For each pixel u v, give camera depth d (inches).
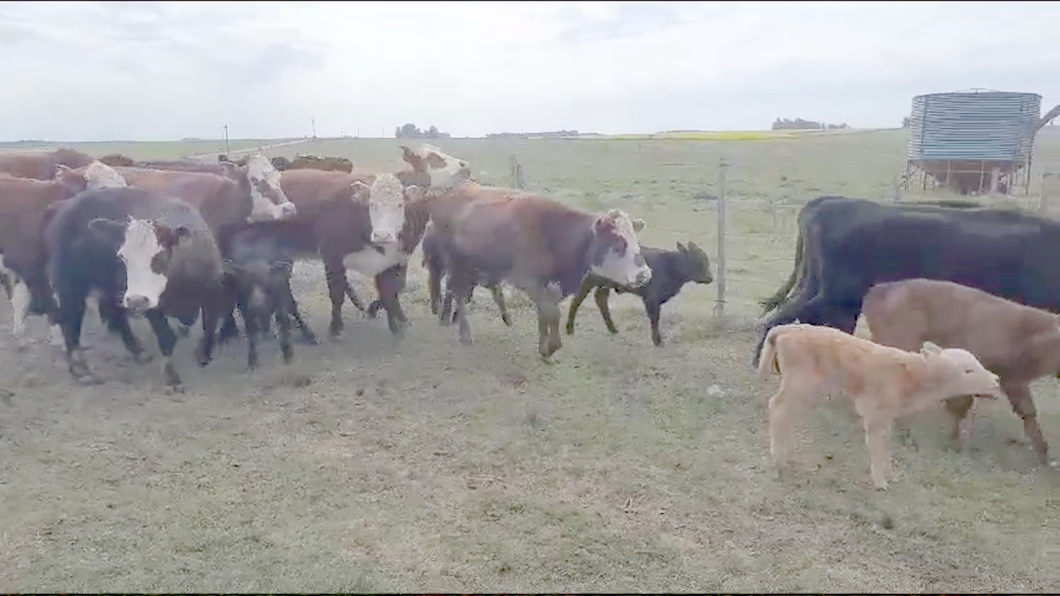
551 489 223.8
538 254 331.6
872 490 225.5
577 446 252.4
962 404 249.1
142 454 242.5
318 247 371.6
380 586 177.6
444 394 294.2
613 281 341.1
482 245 337.7
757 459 244.7
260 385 304.2
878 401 224.8
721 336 371.9
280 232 371.9
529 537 198.7
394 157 1289.4
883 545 198.5
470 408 281.1
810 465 240.7
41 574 179.2
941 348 250.8
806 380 234.2
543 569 185.6
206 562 185.2
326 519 205.6
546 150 1587.1
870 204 305.6
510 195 351.3
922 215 295.7
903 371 222.2
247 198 362.3
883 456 227.6
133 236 289.7
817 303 304.3
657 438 258.2
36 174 478.0
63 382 303.6
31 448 244.7
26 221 335.6
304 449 247.9
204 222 324.8
